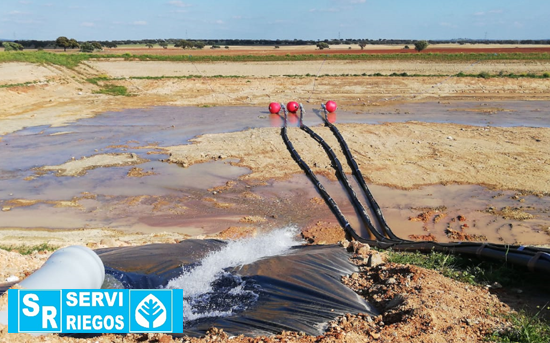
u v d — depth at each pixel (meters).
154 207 14.40
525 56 47.09
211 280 8.04
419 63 46.06
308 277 7.79
